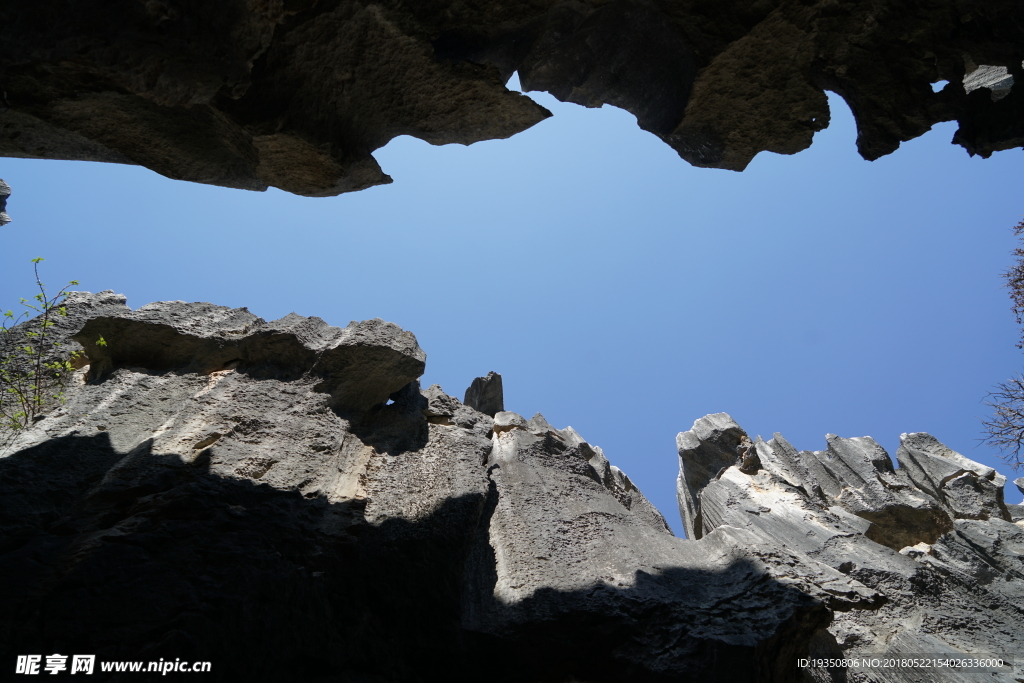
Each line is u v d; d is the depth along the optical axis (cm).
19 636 532
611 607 809
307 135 693
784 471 1496
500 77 741
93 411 856
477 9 693
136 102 677
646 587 870
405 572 735
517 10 711
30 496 676
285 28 630
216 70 625
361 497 836
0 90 628
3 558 586
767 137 840
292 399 970
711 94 786
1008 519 1419
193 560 635
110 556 601
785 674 769
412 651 691
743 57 755
